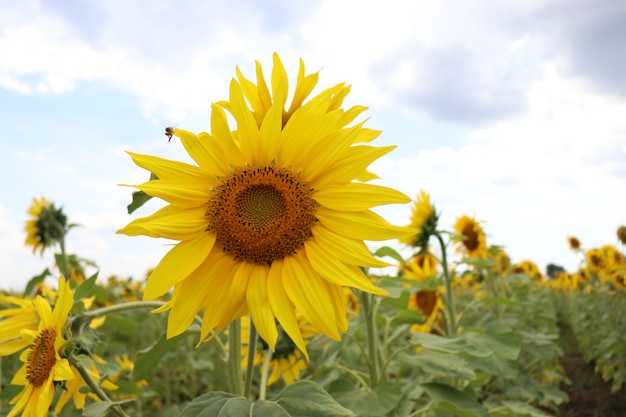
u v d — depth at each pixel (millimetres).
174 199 435
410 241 998
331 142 446
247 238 436
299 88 497
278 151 461
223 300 430
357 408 581
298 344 406
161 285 417
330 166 452
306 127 451
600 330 2277
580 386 2094
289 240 439
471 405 643
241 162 461
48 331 496
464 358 763
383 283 796
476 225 1346
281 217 441
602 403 1860
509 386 1206
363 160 443
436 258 1000
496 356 769
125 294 2139
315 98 462
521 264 3000
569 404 1872
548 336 1401
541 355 1365
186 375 1543
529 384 1213
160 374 1527
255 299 421
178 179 442
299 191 448
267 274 437
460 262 989
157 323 1614
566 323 3693
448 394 655
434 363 669
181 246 433
